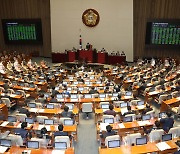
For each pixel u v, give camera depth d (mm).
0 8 35062
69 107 15406
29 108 15156
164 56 32938
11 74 24422
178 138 10969
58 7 33375
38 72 25672
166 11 31250
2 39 36469
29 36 34906
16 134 11391
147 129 12336
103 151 9836
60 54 32719
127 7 31734
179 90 18438
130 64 32406
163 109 16453
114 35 33094
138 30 32875
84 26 33531
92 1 32531
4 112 15789
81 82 21562
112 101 16672
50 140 11234
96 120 15219
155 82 20422
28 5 34531
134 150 9914
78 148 12938
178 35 30484
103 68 30062
